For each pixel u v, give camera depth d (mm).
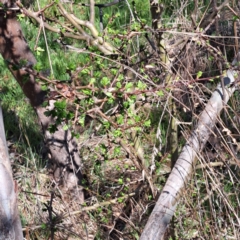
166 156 3037
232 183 2939
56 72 4859
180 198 2637
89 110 2479
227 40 3592
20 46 3426
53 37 5203
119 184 3449
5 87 4977
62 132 3633
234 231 2752
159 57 2859
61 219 3133
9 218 1965
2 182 1957
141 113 3326
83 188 3533
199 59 3562
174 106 2979
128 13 5430
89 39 2785
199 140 2627
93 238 3305
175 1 4156
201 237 2793
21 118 4590
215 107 2688
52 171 3814
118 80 2475
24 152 4148
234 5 3197
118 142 2846
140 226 3074
